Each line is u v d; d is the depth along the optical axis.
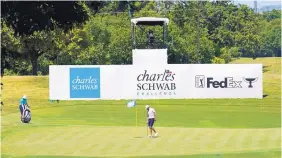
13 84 106.75
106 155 42.88
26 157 42.62
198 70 98.75
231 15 181.12
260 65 98.69
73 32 131.25
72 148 46.25
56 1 32.44
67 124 65.81
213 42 172.50
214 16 178.88
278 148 45.94
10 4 31.77
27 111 66.31
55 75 98.75
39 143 48.84
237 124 69.94
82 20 34.31
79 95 98.69
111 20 150.75
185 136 52.56
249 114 82.38
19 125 62.78
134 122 70.88
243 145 47.59
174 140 50.09
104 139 50.78
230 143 48.62
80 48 140.88
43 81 110.44
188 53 149.88
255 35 182.50
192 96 98.94
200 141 49.56
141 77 98.50
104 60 143.12
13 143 48.81
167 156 42.22
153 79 98.50
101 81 98.94
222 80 98.94
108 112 83.44
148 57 98.06
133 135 53.38
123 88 98.75
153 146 46.81
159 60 98.06
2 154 43.66
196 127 64.00
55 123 67.19
